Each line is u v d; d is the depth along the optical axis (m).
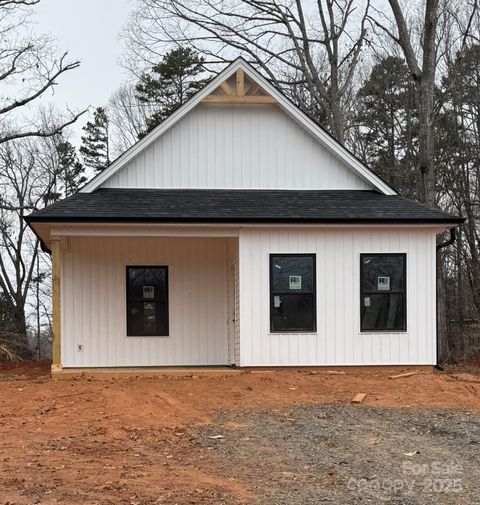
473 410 12.53
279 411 12.35
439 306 24.11
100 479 8.11
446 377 15.75
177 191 17.69
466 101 31.45
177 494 7.59
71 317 17.66
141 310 17.98
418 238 16.69
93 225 15.81
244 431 10.83
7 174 39.88
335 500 7.43
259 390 14.02
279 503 7.32
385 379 15.33
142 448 9.73
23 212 38.81
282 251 16.39
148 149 17.89
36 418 11.64
